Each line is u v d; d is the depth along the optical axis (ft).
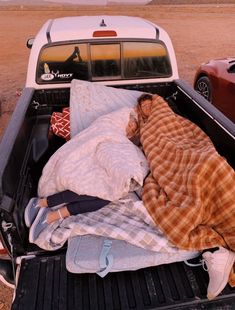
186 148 9.58
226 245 7.29
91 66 13.41
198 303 6.73
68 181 8.43
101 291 6.84
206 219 7.73
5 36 59.00
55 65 13.16
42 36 12.73
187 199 7.63
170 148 9.37
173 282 7.01
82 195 8.35
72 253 7.17
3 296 10.71
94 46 13.00
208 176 7.80
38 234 7.82
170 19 80.43
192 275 7.17
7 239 7.34
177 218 7.31
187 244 7.11
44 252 7.86
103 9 111.65
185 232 7.16
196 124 12.32
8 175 7.53
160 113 11.32
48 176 9.41
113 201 8.24
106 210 8.19
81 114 12.30
